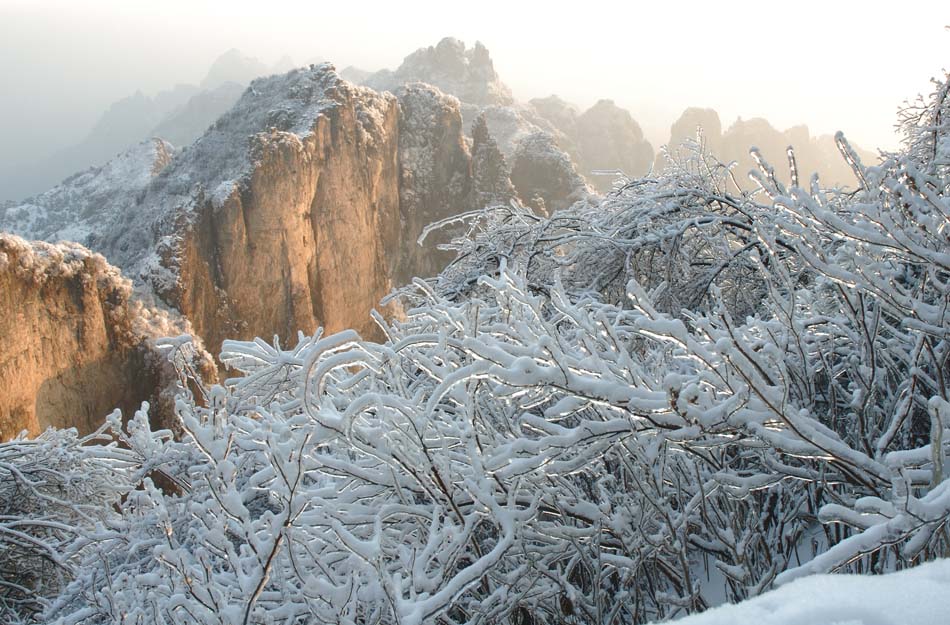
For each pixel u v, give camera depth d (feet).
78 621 11.98
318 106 211.61
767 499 11.68
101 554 13.60
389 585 8.18
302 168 191.01
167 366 112.88
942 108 17.70
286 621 9.82
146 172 388.78
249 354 14.07
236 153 205.46
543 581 11.43
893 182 9.36
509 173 301.84
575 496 11.29
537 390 9.49
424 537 11.61
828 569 6.87
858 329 11.71
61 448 29.60
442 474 9.64
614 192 28.25
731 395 9.25
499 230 28.22
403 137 254.88
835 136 10.45
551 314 23.81
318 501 10.46
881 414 12.57
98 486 29.94
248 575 10.48
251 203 180.14
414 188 252.42
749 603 3.59
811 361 13.53
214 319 169.27
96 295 108.27
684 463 11.82
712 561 13.88
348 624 8.79
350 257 210.38
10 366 95.61
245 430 12.67
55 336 102.63
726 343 8.34
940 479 7.67
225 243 172.65
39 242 104.01
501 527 10.14
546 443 9.40
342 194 207.00
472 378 10.13
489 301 20.25
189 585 8.82
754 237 18.85
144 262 162.50
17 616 24.45
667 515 10.48
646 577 13.26
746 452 12.56
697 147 26.25
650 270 25.71
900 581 3.54
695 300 23.13
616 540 11.79
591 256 26.40
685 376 10.81
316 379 9.50
